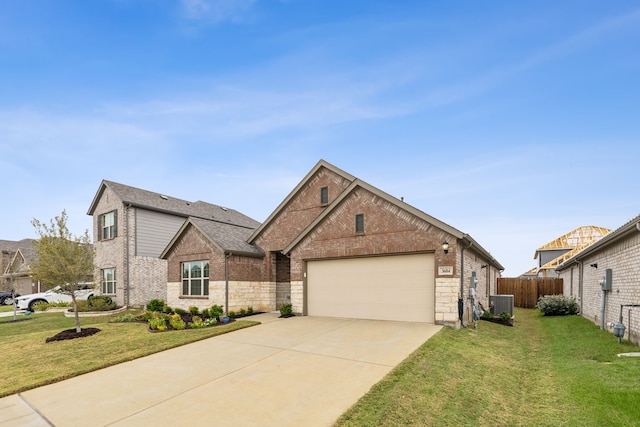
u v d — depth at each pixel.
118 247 19.70
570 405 5.21
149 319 13.79
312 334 10.02
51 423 4.90
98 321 14.89
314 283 13.79
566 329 12.21
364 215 12.60
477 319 12.35
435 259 11.12
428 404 5.10
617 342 9.12
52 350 9.30
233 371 6.95
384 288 12.17
